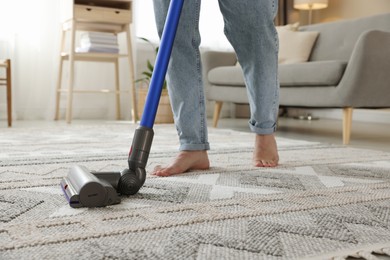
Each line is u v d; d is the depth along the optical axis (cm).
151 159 173
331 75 253
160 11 137
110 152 190
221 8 141
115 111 436
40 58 397
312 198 109
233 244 74
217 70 350
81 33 408
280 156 188
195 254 69
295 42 363
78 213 91
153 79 107
